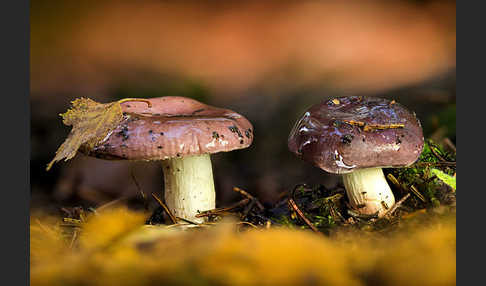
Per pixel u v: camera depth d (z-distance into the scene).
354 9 1.91
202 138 0.44
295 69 1.32
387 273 0.37
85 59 1.54
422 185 0.46
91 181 0.66
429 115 0.66
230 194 0.64
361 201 0.45
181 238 0.38
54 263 0.37
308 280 0.35
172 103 0.49
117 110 0.45
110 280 0.36
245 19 2.05
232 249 0.36
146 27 2.01
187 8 2.24
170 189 0.48
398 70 1.11
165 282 0.35
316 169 0.68
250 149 0.77
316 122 0.45
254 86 1.25
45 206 0.60
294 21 1.92
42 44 1.73
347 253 0.38
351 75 1.15
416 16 1.69
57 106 0.88
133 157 0.44
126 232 0.39
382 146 0.43
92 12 2.08
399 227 0.42
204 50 1.74
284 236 0.37
